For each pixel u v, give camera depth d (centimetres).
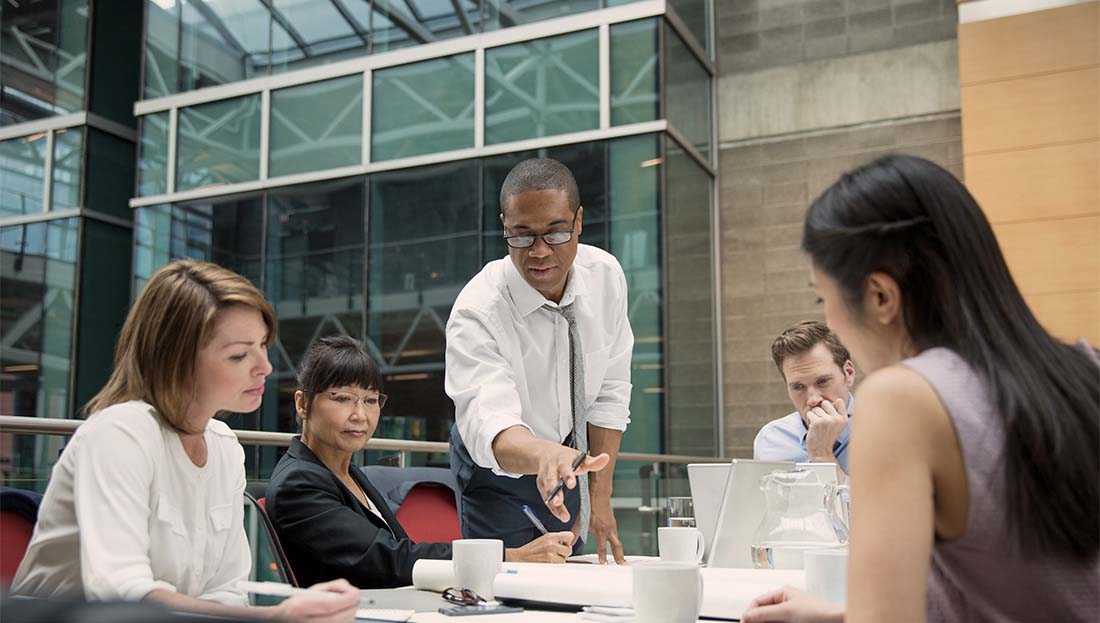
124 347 118
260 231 700
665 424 569
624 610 103
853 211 76
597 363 193
